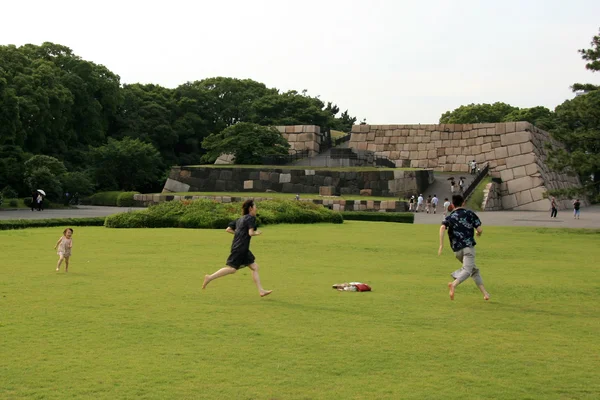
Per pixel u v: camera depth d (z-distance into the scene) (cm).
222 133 6316
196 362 736
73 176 5938
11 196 5478
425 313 1020
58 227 2886
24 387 648
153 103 7794
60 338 836
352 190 5347
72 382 664
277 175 5512
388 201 4681
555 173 6450
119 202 5609
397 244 2188
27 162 5538
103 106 7394
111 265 1577
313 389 652
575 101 2980
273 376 690
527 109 8775
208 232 2584
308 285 1291
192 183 5712
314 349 794
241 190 5575
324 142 7081
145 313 995
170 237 2341
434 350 797
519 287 1300
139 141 6819
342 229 2872
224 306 1058
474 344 828
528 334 888
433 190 5478
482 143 6256
